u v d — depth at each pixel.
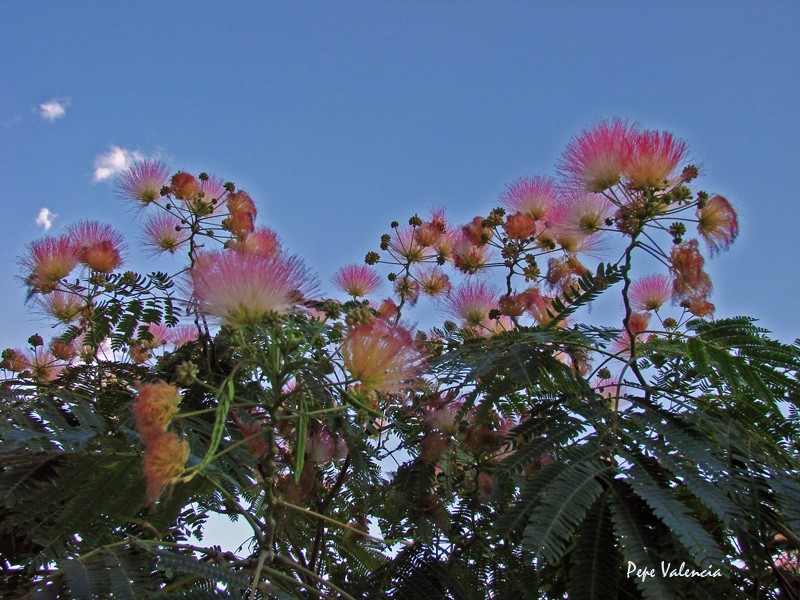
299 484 3.25
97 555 2.10
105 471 2.58
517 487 3.28
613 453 2.45
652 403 2.79
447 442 3.46
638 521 2.19
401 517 3.34
